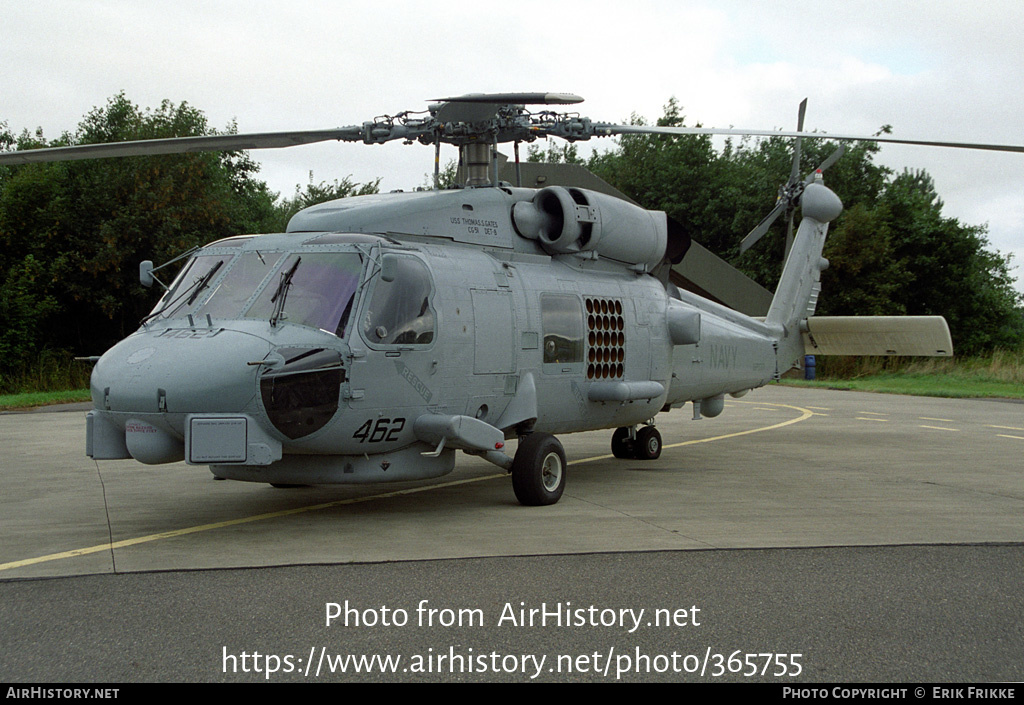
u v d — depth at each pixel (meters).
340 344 7.53
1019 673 4.30
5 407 23.08
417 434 8.24
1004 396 26.84
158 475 11.20
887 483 10.49
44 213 30.91
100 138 33.66
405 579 5.91
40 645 4.63
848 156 47.34
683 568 6.25
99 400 7.38
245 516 8.36
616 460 12.80
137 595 5.54
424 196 9.04
